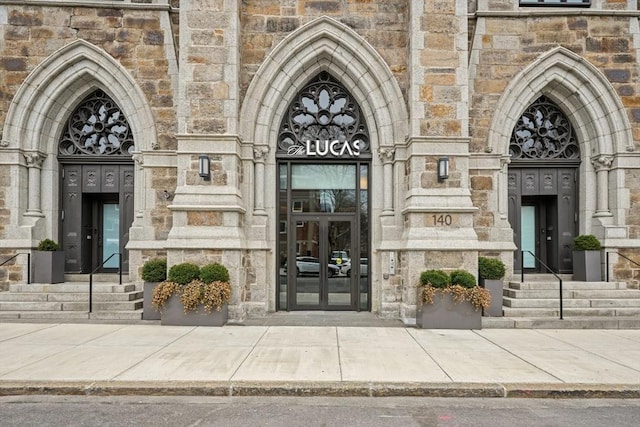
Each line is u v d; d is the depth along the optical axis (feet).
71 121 37.24
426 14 31.40
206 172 30.58
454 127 31.30
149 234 34.68
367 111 34.91
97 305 31.35
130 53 35.53
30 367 19.47
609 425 14.80
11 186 34.60
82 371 18.97
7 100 34.96
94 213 38.52
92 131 37.11
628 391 17.34
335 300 35.35
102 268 38.22
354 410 16.07
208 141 31.14
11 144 34.65
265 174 34.45
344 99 35.91
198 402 16.75
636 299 31.63
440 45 31.42
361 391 17.47
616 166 35.63
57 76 35.47
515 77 35.76
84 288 32.86
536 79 36.24
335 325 29.48
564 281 34.47
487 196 35.55
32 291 32.63
